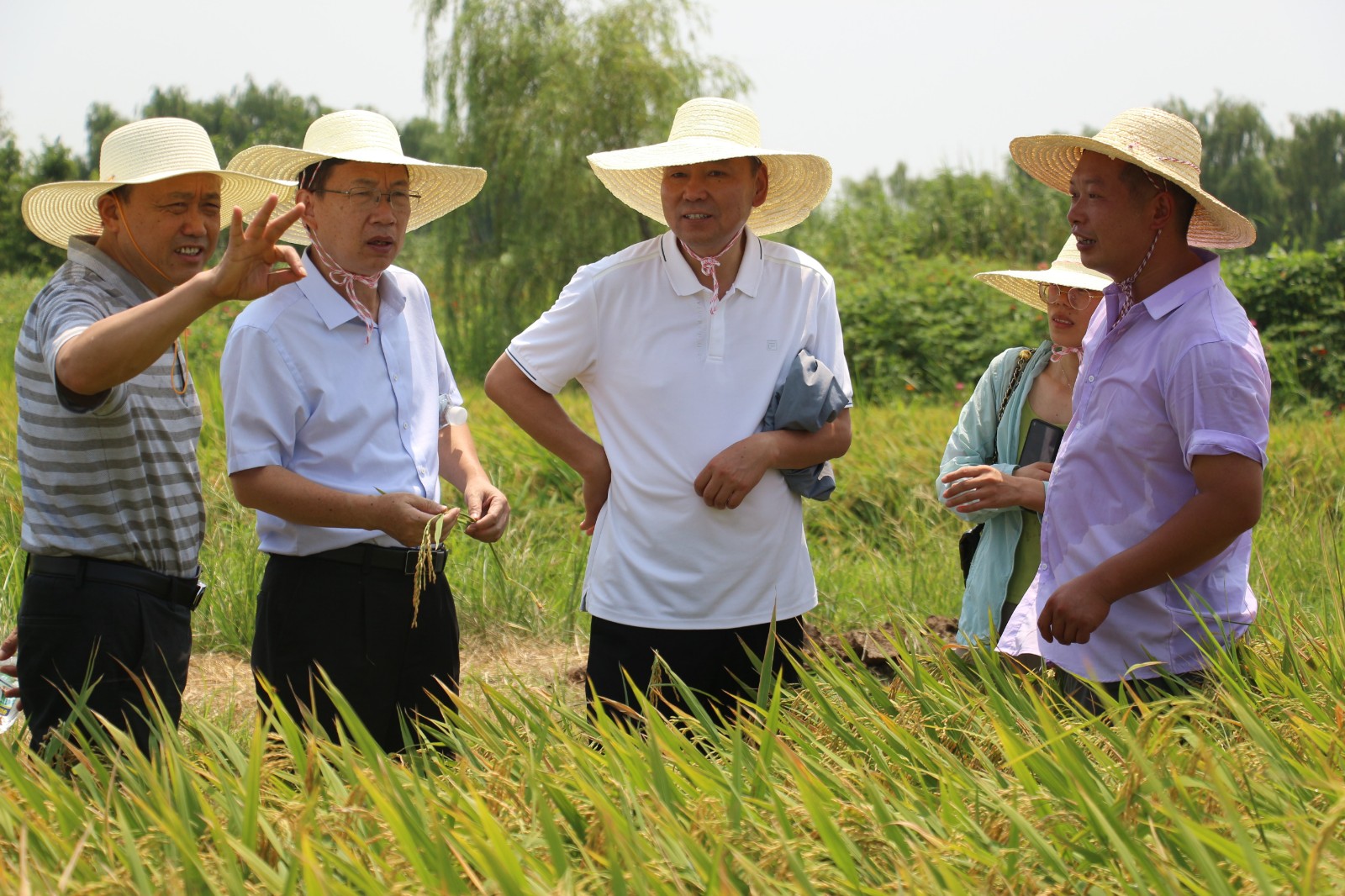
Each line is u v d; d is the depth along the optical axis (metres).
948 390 15.02
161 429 3.13
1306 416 12.62
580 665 5.30
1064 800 2.24
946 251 20.20
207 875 2.03
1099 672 3.05
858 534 7.51
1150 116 3.01
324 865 2.13
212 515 6.83
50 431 2.97
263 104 60.03
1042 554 3.23
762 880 1.95
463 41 20.83
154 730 2.78
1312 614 4.14
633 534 3.51
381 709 3.44
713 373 3.47
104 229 3.18
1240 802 2.23
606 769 2.51
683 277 3.47
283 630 3.38
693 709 3.01
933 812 2.37
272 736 3.06
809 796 2.13
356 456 3.39
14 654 3.34
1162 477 2.94
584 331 3.51
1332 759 2.45
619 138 20.53
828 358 3.67
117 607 3.06
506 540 6.84
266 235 2.62
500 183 20.88
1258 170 55.38
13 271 28.75
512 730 2.78
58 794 2.38
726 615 3.47
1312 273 15.49
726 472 3.35
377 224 3.40
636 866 1.94
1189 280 2.94
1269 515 6.82
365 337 3.46
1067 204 20.17
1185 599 2.94
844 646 3.26
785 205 3.97
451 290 21.20
